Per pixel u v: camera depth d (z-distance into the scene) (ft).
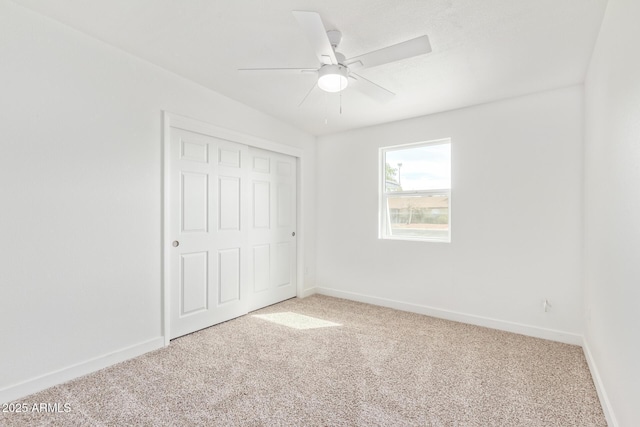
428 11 5.90
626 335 4.65
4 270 5.86
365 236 13.01
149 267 8.21
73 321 6.77
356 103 10.46
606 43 5.87
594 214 7.09
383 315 11.30
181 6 5.94
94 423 5.38
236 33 6.80
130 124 7.78
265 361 7.69
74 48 6.76
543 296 9.21
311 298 13.64
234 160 10.81
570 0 5.54
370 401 6.07
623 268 4.83
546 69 7.97
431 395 6.28
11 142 5.93
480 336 9.34
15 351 5.98
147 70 8.11
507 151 9.80
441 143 11.43
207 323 9.95
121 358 7.59
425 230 11.77
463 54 7.35
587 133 7.98
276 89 9.63
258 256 11.95
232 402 6.00
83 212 6.93
